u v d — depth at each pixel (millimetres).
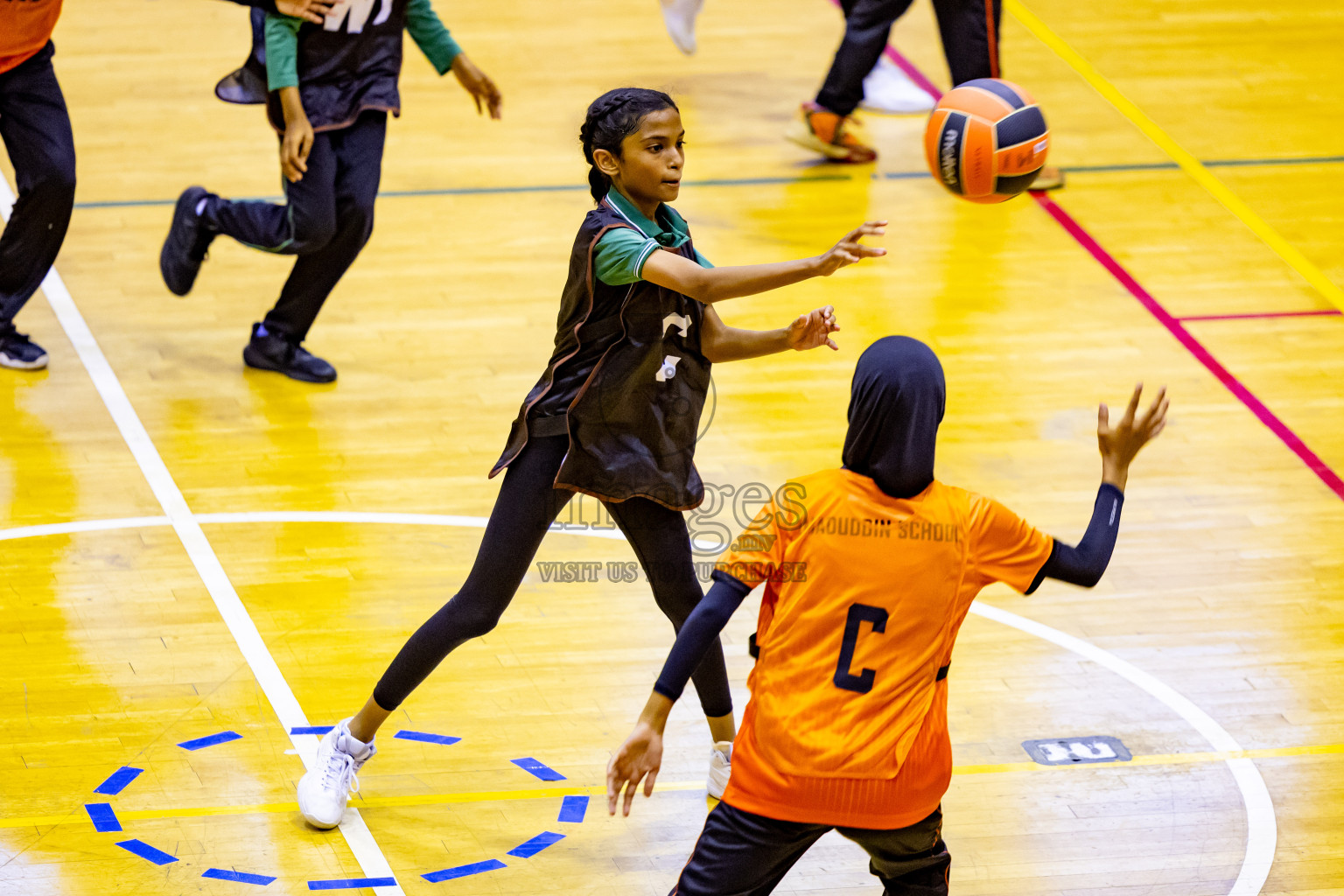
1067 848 11133
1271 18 30359
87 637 13211
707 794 11625
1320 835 11367
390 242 21188
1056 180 23250
